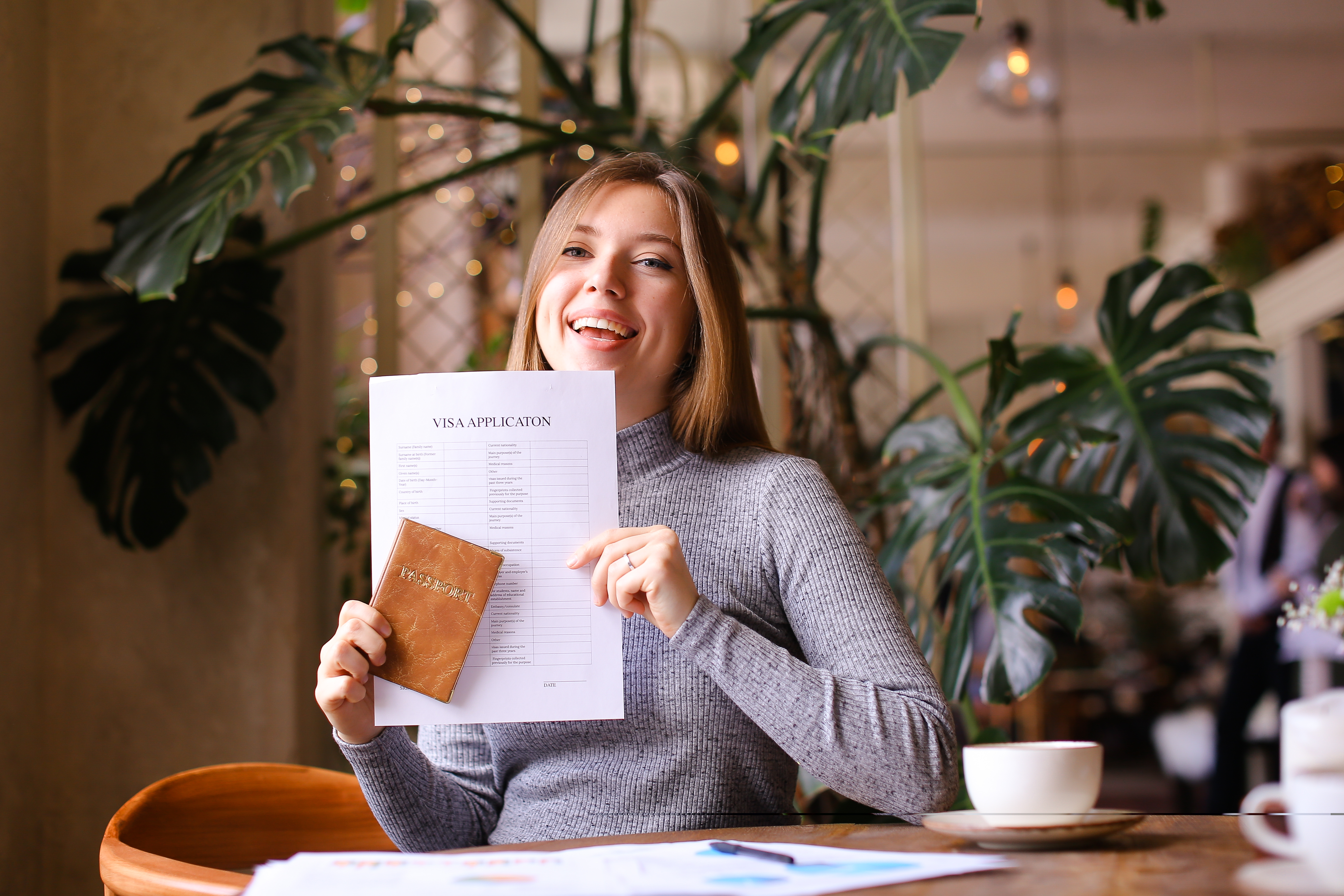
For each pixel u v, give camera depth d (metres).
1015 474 1.77
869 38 1.72
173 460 1.98
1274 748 4.01
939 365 2.14
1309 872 0.62
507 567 0.90
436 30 3.13
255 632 2.08
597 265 1.14
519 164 2.74
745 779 1.07
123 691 2.05
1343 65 6.38
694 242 1.16
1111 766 5.93
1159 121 7.17
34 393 2.02
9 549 1.93
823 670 0.94
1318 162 6.43
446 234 2.87
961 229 9.07
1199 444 1.78
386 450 0.92
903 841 0.77
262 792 1.15
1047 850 0.72
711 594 1.09
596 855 0.71
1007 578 1.61
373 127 2.70
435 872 0.65
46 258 2.08
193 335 2.03
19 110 2.02
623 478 1.17
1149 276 1.96
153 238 1.73
